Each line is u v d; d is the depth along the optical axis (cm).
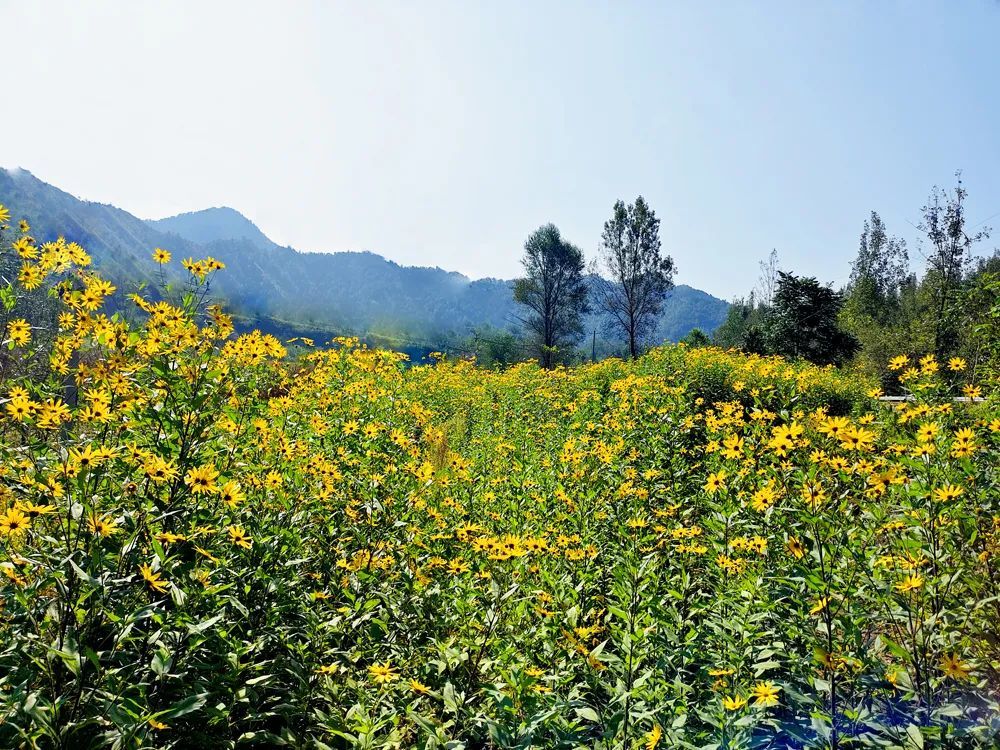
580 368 1691
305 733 299
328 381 780
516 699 273
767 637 336
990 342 660
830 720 260
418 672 326
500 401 1356
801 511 321
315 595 348
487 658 321
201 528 299
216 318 376
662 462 645
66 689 247
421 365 1608
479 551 402
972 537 323
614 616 383
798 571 311
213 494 321
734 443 473
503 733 250
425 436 796
